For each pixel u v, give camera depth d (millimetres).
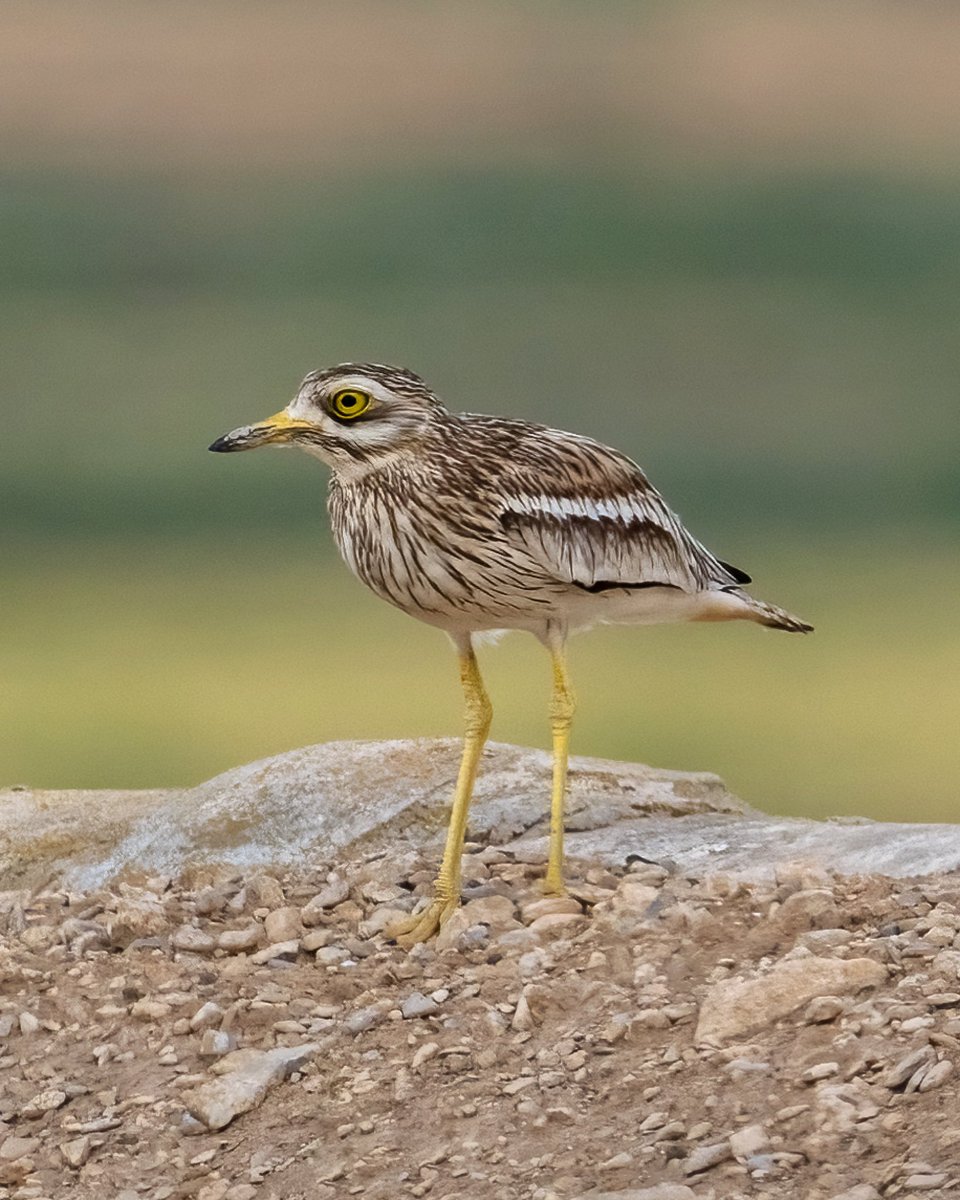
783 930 11797
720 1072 10648
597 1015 11352
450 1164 10461
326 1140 10883
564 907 12531
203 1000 12141
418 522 12141
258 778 14711
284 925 12914
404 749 14883
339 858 14000
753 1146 10062
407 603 12508
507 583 12297
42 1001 12336
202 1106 11234
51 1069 11773
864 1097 10219
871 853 12898
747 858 13203
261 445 12188
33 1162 11141
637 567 12711
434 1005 11703
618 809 14398
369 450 12148
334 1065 11445
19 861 14539
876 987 11008
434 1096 11008
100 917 13375
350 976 12234
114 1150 11125
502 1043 11320
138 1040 11914
